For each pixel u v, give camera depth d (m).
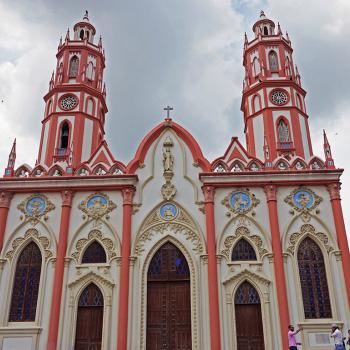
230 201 26.22
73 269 24.91
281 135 31.34
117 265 24.88
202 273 24.58
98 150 28.67
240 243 25.50
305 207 25.86
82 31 37.53
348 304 23.34
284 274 24.17
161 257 25.48
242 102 34.72
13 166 27.56
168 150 28.03
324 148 27.47
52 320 23.34
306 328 22.97
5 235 25.72
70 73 34.56
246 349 23.05
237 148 28.02
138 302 23.94
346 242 24.67
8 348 23.08
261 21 37.28
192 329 23.31
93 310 24.22
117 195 26.70
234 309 23.75
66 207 26.11
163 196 26.59
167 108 29.78
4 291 24.39
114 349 22.88
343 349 19.03
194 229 25.67
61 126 32.12
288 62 34.16
